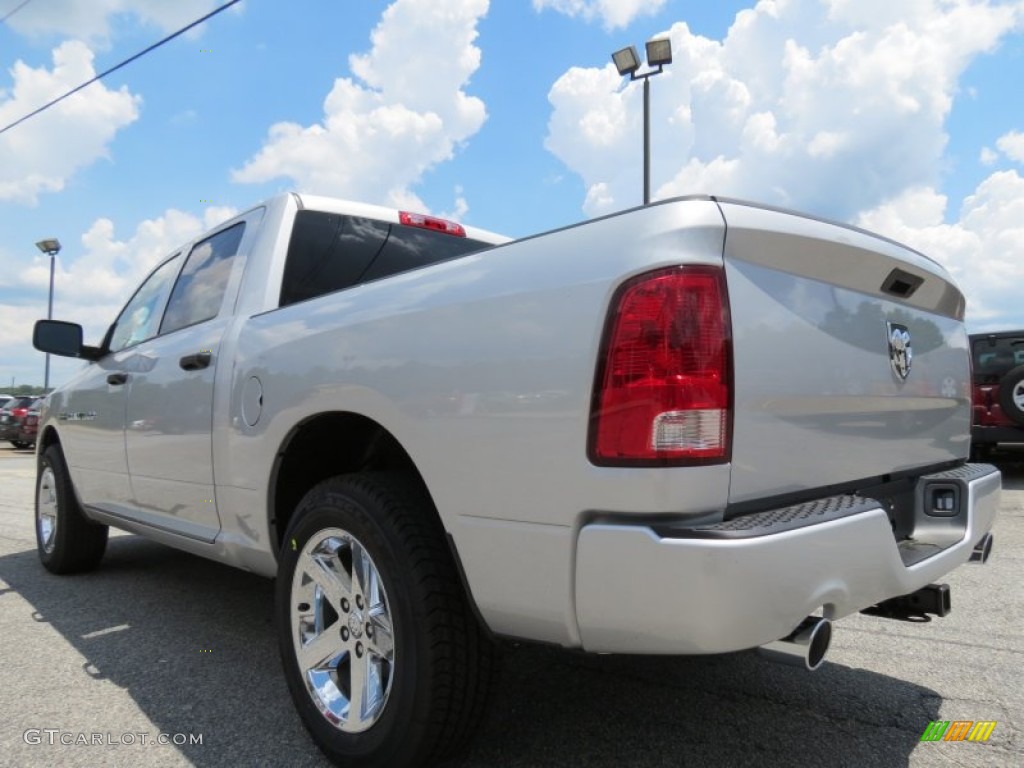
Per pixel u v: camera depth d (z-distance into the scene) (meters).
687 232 1.69
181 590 4.28
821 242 1.97
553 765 2.22
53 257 24.36
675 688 2.82
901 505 2.43
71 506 4.48
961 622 3.64
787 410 1.85
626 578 1.60
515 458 1.80
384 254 3.51
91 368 4.40
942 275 2.57
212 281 3.45
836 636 3.45
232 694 2.79
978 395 8.62
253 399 2.69
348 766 2.14
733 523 1.62
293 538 2.41
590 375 1.68
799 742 2.38
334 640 2.28
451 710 1.98
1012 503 7.27
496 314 1.89
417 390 2.03
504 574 1.82
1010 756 2.30
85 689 2.84
